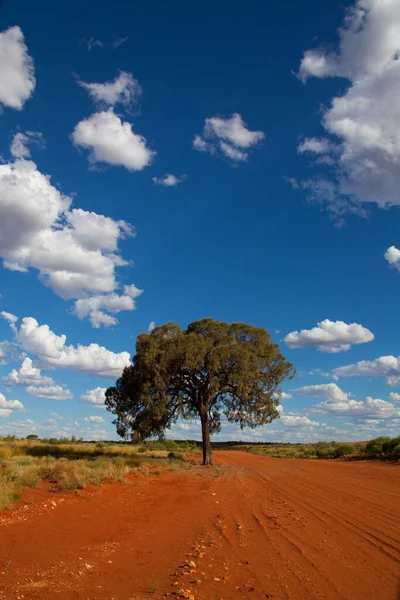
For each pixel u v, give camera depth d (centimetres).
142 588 610
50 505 1137
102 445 5169
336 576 664
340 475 2425
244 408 3684
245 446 12138
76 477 1507
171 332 3622
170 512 1275
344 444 5206
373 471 2595
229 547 852
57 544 823
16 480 1321
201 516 1221
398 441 3809
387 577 654
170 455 4306
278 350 3794
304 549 825
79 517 1070
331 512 1219
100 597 568
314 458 5234
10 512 1022
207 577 662
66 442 5444
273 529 1015
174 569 709
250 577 663
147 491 1681
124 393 3475
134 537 941
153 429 3422
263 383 3609
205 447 3500
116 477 1808
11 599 540
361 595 582
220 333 3653
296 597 576
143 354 3388
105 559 758
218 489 1877
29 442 4619
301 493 1672
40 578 630
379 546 831
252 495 1667
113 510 1214
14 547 771
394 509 1238
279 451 7625
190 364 3244
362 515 1156
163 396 3322
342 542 871
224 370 3503
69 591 586
